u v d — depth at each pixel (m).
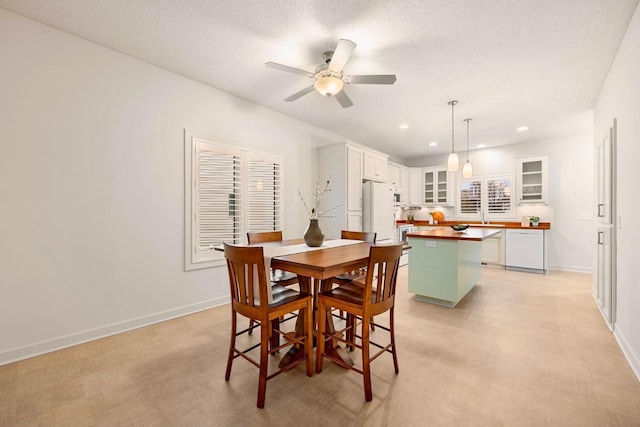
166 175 2.89
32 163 2.16
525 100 3.54
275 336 2.26
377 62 2.66
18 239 2.11
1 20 2.04
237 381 1.87
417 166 7.20
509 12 2.00
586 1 1.90
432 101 3.60
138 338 2.48
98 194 2.46
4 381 1.85
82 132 2.38
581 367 2.00
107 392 1.74
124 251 2.61
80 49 2.37
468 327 2.72
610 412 1.56
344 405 1.63
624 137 2.28
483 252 5.65
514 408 1.59
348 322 2.35
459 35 2.26
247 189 3.60
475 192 6.23
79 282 2.37
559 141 5.32
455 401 1.66
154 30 2.26
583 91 3.27
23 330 2.12
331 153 4.52
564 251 5.29
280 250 2.19
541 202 5.35
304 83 3.18
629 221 2.14
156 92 2.81
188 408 1.61
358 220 4.65
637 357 1.92
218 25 2.19
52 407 1.61
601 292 3.05
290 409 1.60
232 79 3.08
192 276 3.10
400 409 1.59
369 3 1.93
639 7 1.90
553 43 2.36
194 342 2.41
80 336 2.37
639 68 1.92
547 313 3.07
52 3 1.98
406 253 5.76
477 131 4.93
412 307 3.30
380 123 4.48
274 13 2.05
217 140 3.30
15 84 2.09
